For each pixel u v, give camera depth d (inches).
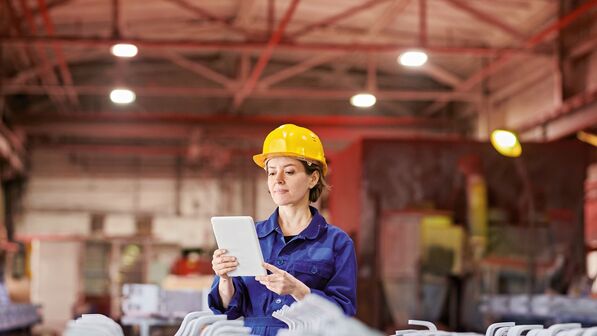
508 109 877.2
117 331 142.9
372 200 580.7
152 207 1164.5
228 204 1152.8
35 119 933.2
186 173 1168.2
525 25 759.7
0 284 644.7
